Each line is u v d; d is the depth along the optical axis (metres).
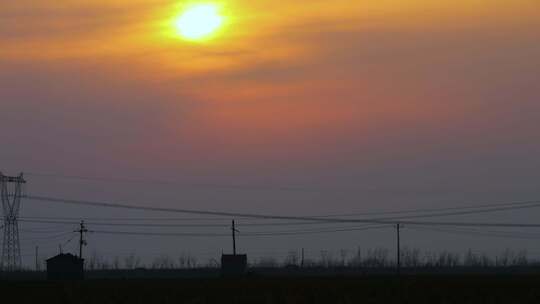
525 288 141.12
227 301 121.56
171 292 139.88
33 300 124.12
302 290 141.75
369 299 121.50
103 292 140.62
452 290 137.25
